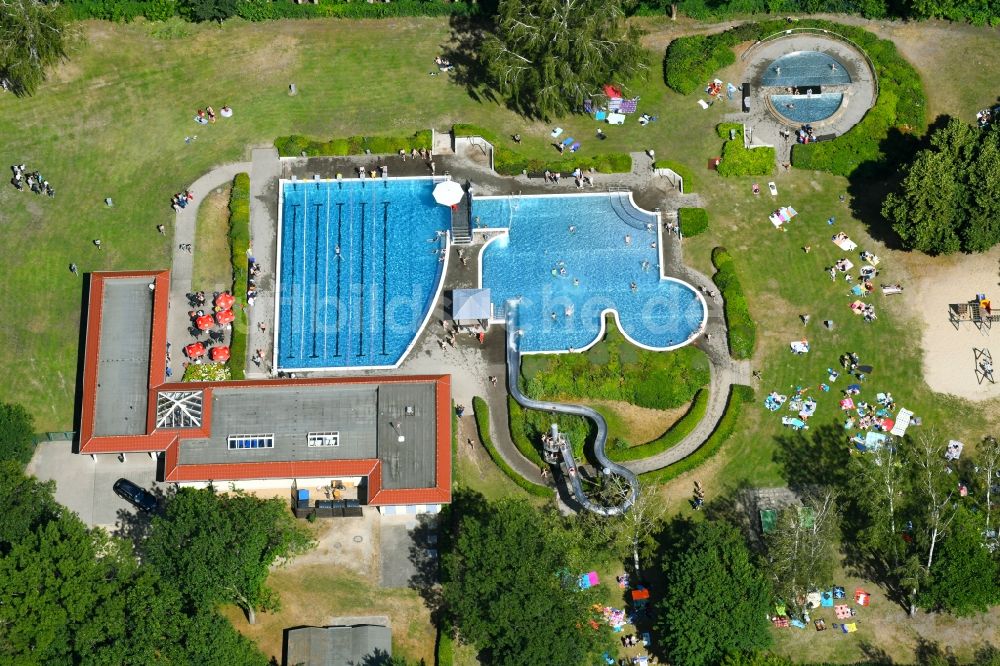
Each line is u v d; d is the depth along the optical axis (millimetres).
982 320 147000
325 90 164875
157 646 117438
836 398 143000
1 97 163500
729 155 157500
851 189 156250
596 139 160500
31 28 152250
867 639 130250
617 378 143250
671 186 157000
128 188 157250
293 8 169500
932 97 162625
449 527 135125
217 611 128625
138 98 164000
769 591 124188
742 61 166250
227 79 165625
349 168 158750
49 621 115812
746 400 142125
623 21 169625
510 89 155750
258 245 153750
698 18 169625
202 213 155250
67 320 148125
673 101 163125
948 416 141750
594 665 127438
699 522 134125
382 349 147125
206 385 138750
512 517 125000
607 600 131875
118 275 145375
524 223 154625
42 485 131750
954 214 145250
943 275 150000
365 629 128000
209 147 160375
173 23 169125
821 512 127250
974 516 129875
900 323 147250
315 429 136125
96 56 166750
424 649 129625
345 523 136125
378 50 168125
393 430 135750
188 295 149625
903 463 137000
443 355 146375
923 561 128500
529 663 117375
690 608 122250
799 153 157250
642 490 134750
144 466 139500
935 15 168250
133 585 121000
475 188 157125
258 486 137750
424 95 164250
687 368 143500
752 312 148250
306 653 126562
